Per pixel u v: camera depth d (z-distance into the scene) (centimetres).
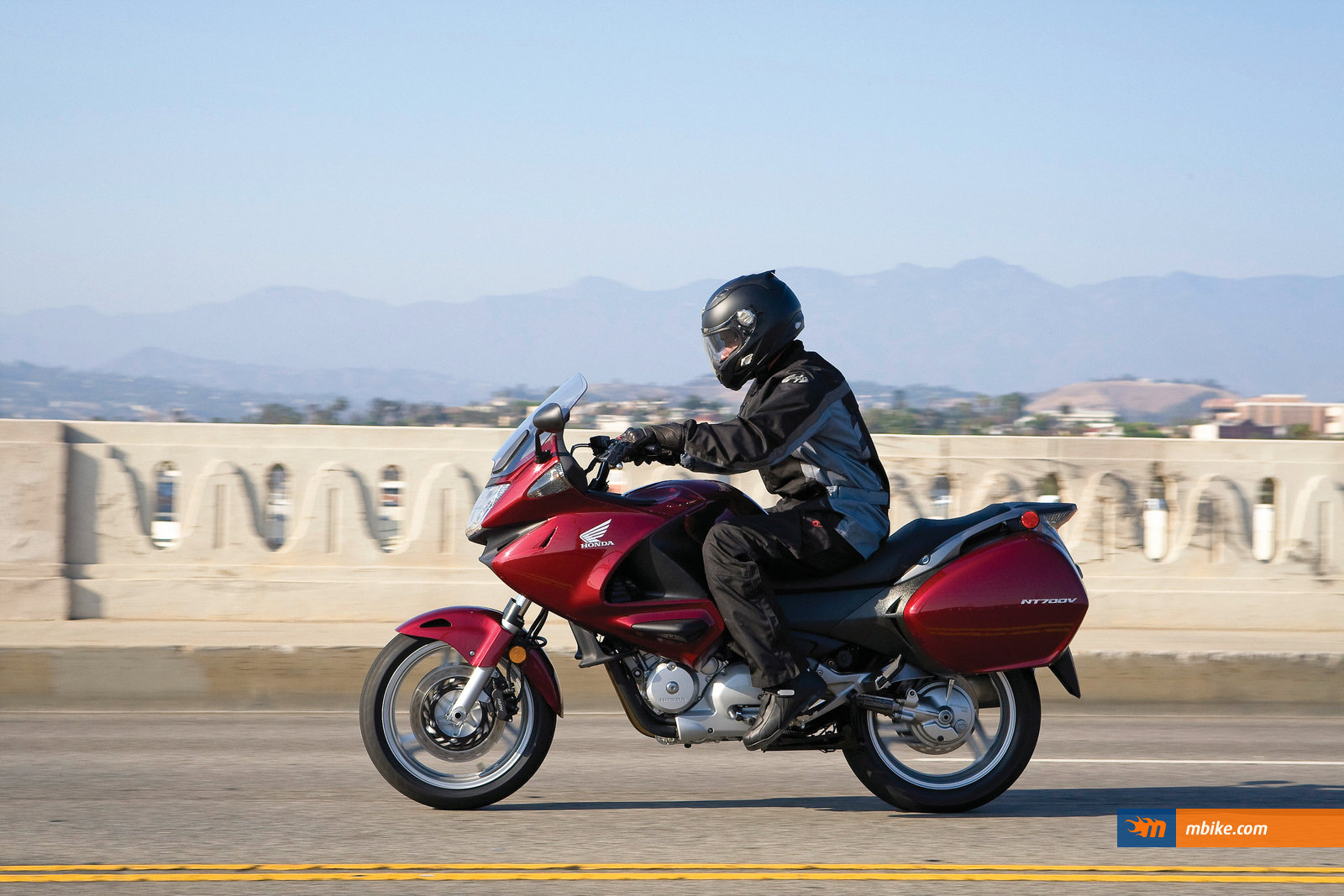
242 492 1457
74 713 1175
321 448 1468
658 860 666
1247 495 1534
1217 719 1222
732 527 722
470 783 767
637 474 1494
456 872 639
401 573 1456
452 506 1467
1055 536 785
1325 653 1299
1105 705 1289
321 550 1461
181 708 1217
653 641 721
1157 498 1551
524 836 714
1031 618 754
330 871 639
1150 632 1457
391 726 756
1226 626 1489
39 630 1345
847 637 746
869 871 651
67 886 611
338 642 1278
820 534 727
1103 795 849
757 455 707
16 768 901
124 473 1448
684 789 850
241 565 1455
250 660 1245
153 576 1446
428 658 1119
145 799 798
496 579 1457
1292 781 905
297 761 929
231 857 664
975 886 628
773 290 758
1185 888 631
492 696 754
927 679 769
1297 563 1522
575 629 741
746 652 713
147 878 624
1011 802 825
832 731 757
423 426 1488
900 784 772
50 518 1418
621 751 993
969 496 1511
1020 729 779
